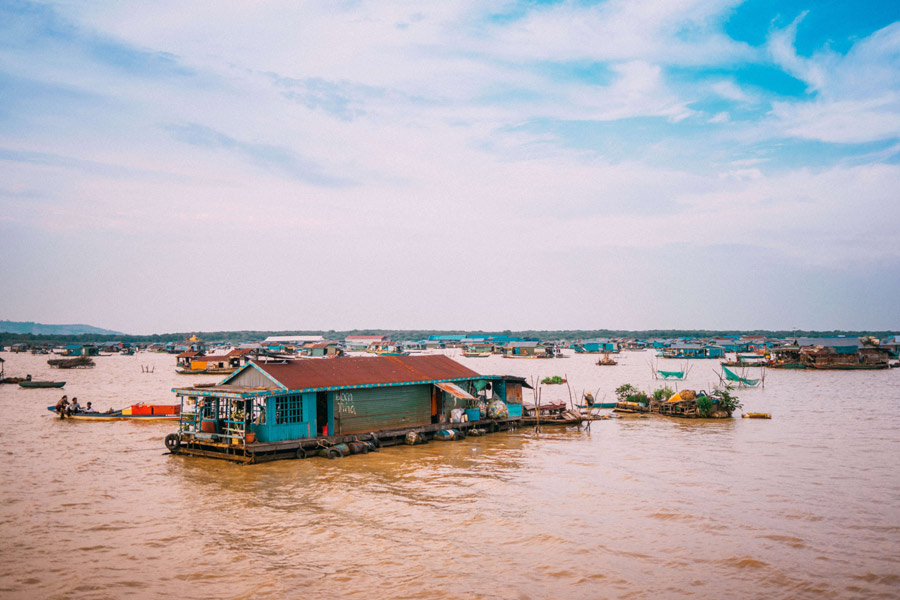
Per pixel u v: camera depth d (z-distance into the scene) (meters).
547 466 30.03
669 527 20.61
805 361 112.88
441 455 32.88
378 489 25.36
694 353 176.25
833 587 16.02
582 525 20.77
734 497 24.27
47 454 32.81
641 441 37.44
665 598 15.34
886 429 41.62
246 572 16.67
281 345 181.12
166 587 15.68
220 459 31.16
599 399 63.16
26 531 19.94
